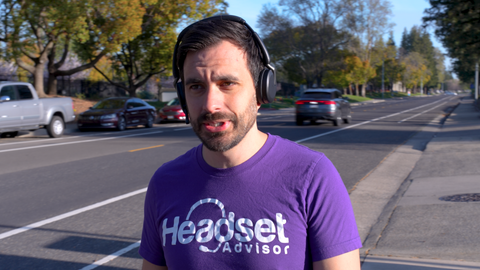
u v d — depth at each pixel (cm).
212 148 123
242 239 122
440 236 407
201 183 131
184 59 126
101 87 3950
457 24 2369
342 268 118
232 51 120
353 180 723
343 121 2116
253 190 125
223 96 121
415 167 836
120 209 560
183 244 127
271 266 119
